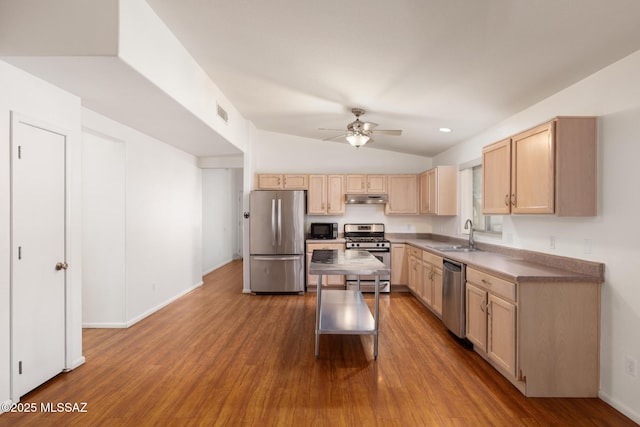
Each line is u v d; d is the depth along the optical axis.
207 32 2.77
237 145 5.15
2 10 2.14
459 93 3.25
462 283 3.42
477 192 4.87
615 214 2.35
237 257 10.52
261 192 5.65
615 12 1.85
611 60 2.35
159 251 4.80
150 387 2.62
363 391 2.57
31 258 2.53
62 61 2.21
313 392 2.55
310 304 5.05
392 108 3.97
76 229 2.97
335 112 4.52
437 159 6.18
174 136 4.46
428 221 6.43
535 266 2.95
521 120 3.55
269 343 3.52
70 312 2.90
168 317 4.40
